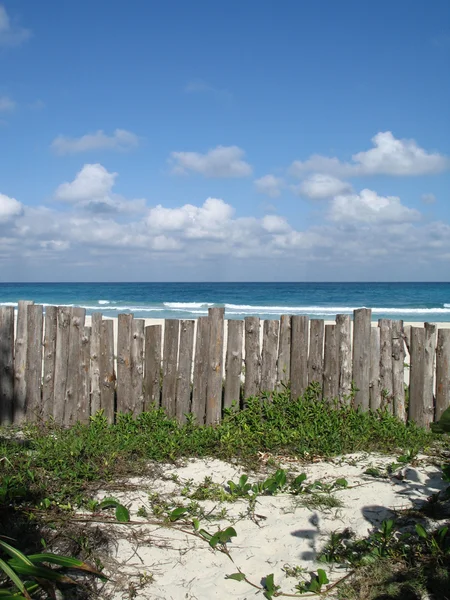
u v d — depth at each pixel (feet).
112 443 17.54
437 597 10.14
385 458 17.49
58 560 10.23
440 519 13.05
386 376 20.53
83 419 20.62
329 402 20.45
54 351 21.01
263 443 18.38
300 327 20.53
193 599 10.43
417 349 20.56
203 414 20.53
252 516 13.55
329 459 17.30
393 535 12.41
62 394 20.80
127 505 13.84
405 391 23.91
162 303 139.85
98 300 161.68
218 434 18.86
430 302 148.15
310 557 11.82
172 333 20.59
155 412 20.21
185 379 20.57
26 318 21.13
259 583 10.95
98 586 10.68
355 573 11.07
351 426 19.54
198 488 14.88
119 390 20.65
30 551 11.50
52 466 15.51
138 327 20.58
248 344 20.65
